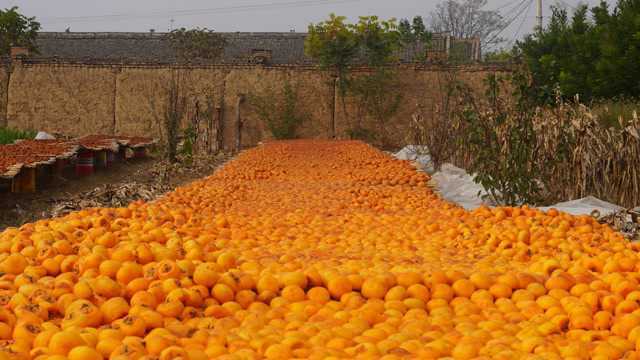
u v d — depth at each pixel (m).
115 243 5.68
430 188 14.23
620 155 12.25
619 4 22.80
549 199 12.95
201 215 9.01
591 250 6.37
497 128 13.21
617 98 21.03
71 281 4.69
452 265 5.61
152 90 31.47
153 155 26.59
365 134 30.92
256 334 3.87
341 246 6.95
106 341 3.62
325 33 30.78
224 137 31.52
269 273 4.94
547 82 24.09
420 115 21.84
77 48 49.03
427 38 40.16
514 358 3.49
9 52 37.88
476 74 29.75
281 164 17.78
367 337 3.83
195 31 44.06
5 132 22.80
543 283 5.04
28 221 12.09
